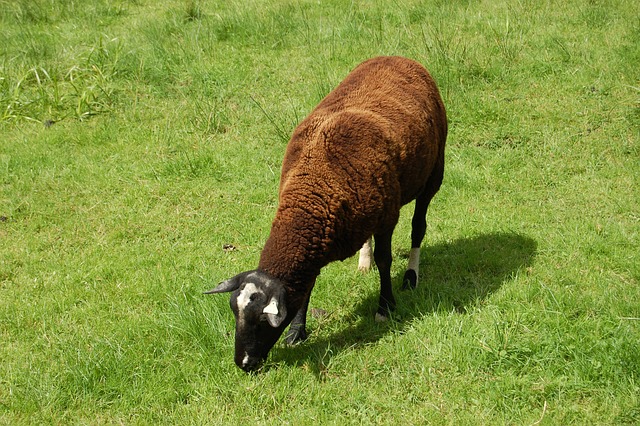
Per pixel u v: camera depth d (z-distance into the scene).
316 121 4.93
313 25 10.30
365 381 4.57
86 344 5.01
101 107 8.66
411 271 5.62
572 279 5.39
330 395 4.44
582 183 6.79
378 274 5.71
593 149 7.23
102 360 4.73
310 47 9.70
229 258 6.05
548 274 5.49
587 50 8.97
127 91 8.96
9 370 4.79
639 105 7.77
